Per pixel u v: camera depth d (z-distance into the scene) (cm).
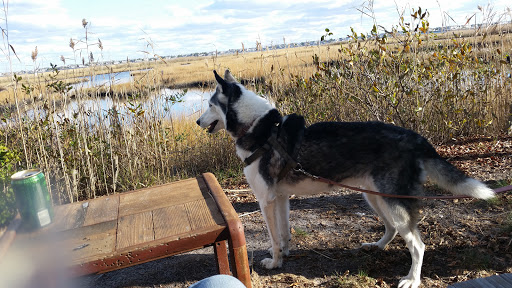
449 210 434
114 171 630
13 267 218
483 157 600
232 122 349
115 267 232
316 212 480
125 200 328
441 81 657
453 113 697
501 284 158
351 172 320
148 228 261
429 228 395
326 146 316
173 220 269
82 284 362
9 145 606
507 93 724
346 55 680
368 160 310
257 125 335
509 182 475
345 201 507
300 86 689
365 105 660
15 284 216
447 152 641
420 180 303
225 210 270
